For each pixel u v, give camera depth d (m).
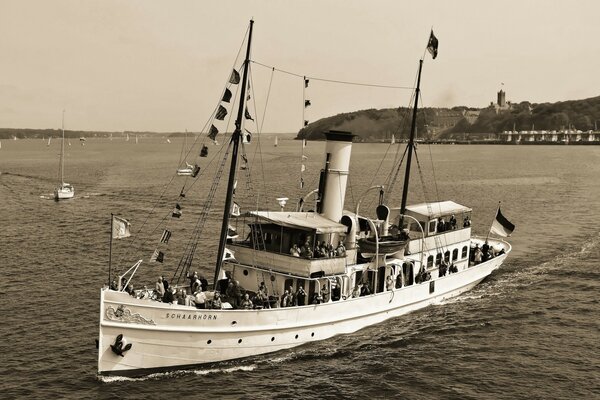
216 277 35.69
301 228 36.00
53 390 30.11
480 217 87.19
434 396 30.41
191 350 31.92
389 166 196.62
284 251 37.12
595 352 35.72
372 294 39.19
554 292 47.84
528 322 40.94
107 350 30.31
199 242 66.00
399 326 39.88
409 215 46.69
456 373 32.94
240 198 105.69
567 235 72.25
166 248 63.00
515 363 34.25
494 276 53.06
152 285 49.06
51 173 174.62
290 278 36.62
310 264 35.41
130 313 30.23
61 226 77.56
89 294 46.16
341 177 39.88
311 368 33.19
